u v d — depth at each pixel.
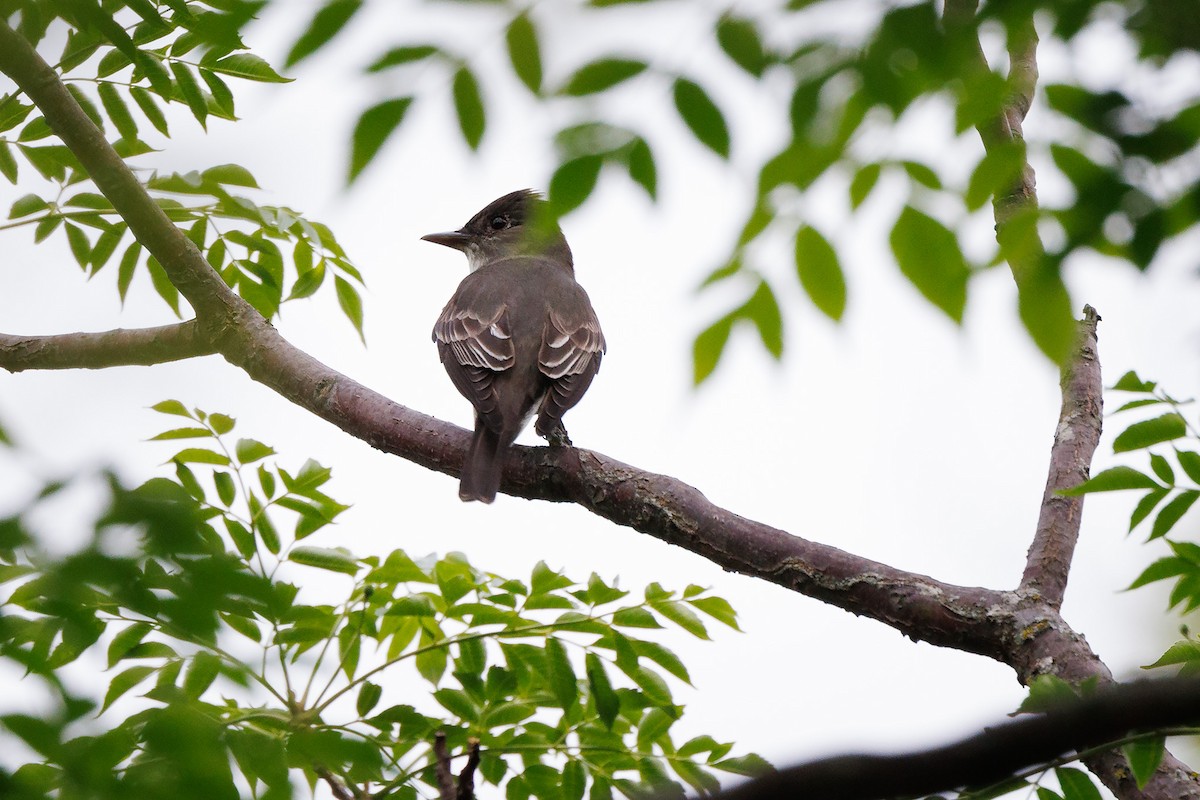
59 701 4.45
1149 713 3.39
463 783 5.73
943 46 3.40
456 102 3.35
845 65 3.43
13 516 3.67
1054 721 3.42
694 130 3.35
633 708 7.14
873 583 7.10
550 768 7.28
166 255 8.92
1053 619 6.79
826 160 3.67
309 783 6.57
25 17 5.47
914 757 3.46
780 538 7.41
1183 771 5.91
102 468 3.79
